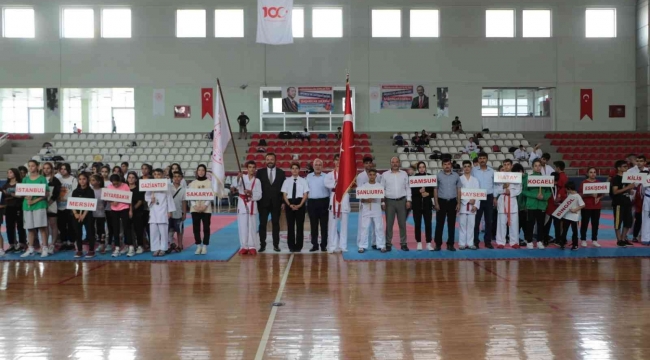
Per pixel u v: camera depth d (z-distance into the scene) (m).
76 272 7.98
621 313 5.63
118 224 9.31
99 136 23.91
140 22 24.59
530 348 4.58
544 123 25.42
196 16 24.77
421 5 24.73
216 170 9.23
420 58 24.86
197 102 24.75
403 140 23.27
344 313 5.68
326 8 24.78
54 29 24.42
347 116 9.19
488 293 6.53
